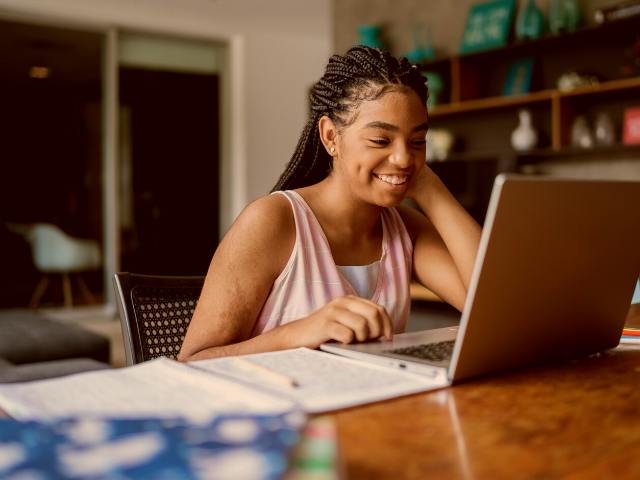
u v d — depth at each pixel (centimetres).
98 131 671
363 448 59
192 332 117
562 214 86
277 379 77
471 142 507
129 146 691
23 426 45
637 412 71
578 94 422
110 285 675
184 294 139
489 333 83
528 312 87
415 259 148
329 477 40
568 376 88
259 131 762
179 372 77
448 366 82
